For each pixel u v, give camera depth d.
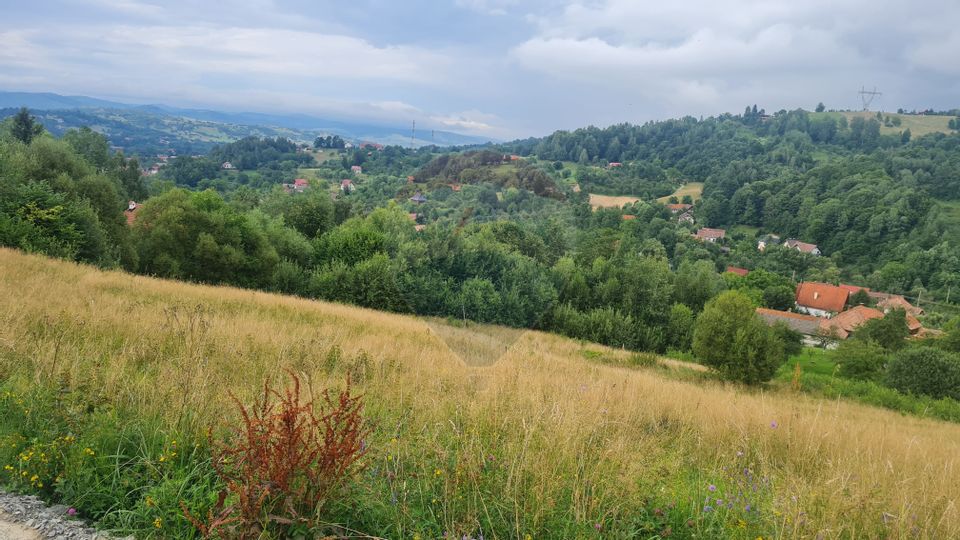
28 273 12.12
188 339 6.38
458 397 5.02
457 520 2.98
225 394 4.29
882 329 47.06
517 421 4.17
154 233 27.81
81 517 2.92
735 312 20.19
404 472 3.37
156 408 3.93
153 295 12.70
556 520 3.03
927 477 4.62
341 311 15.34
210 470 3.19
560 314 24.80
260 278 29.69
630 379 10.23
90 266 18.20
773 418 6.50
